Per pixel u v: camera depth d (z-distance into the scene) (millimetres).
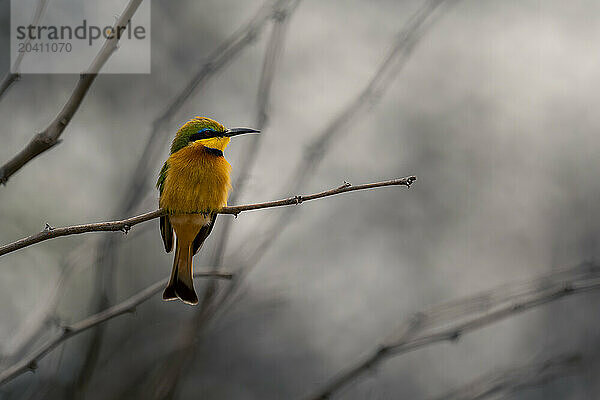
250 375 15258
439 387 14758
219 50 7969
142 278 13078
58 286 7707
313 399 7609
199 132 9266
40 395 7719
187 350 7367
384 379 14586
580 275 8523
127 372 9742
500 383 8508
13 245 5543
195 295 8680
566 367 8898
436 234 17156
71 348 8750
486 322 7812
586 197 17938
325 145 8086
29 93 14734
